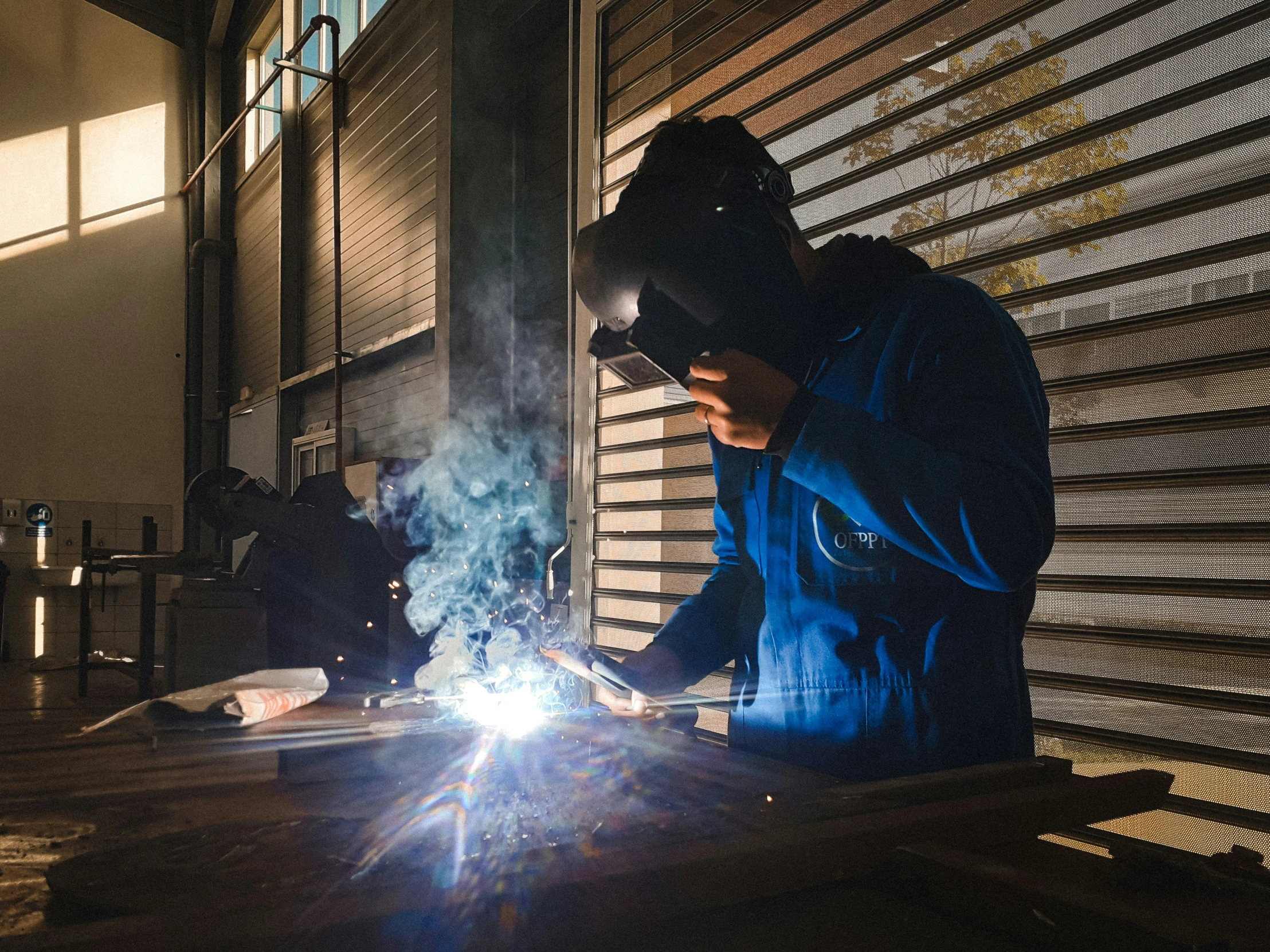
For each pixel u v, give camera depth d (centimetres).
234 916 55
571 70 434
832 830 75
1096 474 223
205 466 912
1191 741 198
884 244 120
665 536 363
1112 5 222
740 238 97
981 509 85
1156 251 213
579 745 114
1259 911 70
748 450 130
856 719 109
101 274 869
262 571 312
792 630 117
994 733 106
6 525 797
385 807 89
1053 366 235
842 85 300
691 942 65
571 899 60
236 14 940
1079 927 61
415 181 584
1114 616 215
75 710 442
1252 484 194
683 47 369
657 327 96
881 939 66
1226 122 200
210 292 927
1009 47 247
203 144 927
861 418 90
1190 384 206
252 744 126
